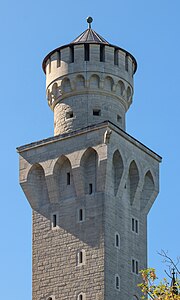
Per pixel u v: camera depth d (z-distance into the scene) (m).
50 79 118.25
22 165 113.94
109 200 107.31
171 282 81.00
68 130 113.94
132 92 119.56
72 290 104.75
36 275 108.50
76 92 115.19
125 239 108.75
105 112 114.31
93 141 108.31
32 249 110.19
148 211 115.06
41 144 112.88
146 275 77.62
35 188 113.00
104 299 101.69
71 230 107.69
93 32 120.94
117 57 117.56
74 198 108.94
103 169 106.62
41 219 111.06
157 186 116.31
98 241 104.81
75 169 108.69
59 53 118.12
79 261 105.50
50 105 119.19
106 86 115.38
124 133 110.50
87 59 115.94
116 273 105.12
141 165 113.75
